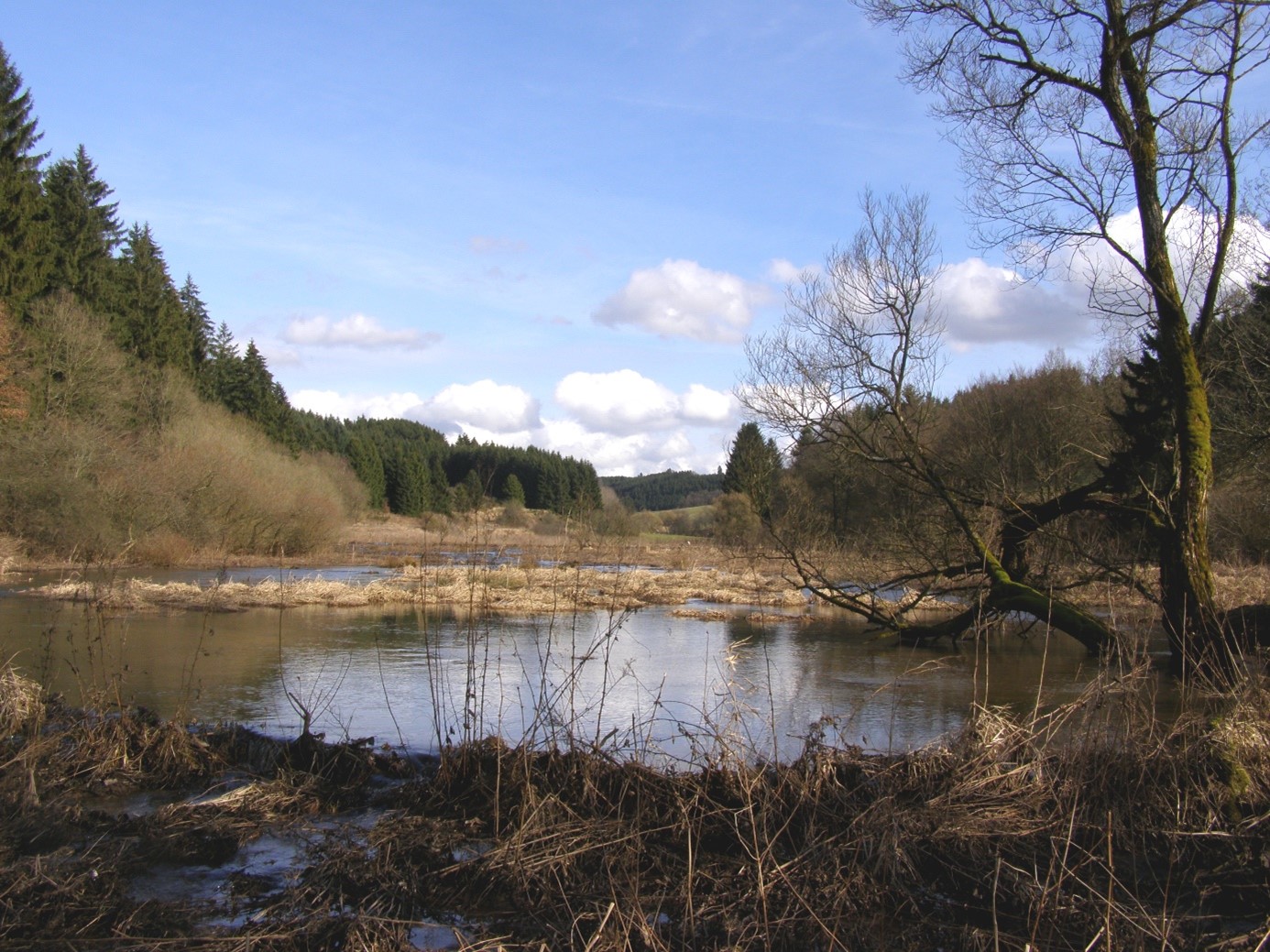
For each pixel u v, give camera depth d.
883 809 6.38
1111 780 6.93
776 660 15.91
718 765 7.27
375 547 47.44
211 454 39.72
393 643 16.92
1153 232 11.32
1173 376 11.11
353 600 23.67
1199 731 7.34
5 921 5.25
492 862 5.97
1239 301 16.39
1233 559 24.66
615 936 4.99
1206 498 10.75
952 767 7.23
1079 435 25.19
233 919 5.48
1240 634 10.73
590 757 7.38
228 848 6.56
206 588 24.66
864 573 19.59
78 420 37.31
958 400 37.09
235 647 16.16
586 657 8.56
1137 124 11.59
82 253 49.34
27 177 41.12
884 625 15.20
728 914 5.40
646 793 6.94
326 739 9.73
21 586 24.83
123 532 33.66
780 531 22.42
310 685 12.76
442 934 5.29
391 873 5.91
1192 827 6.59
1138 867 6.20
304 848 6.58
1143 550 13.27
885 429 15.73
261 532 41.59
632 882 5.64
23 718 9.01
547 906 5.54
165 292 62.50
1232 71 10.97
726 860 6.12
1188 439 10.82
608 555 14.14
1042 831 6.43
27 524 31.81
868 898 5.65
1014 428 24.72
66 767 8.02
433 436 90.00
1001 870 5.91
